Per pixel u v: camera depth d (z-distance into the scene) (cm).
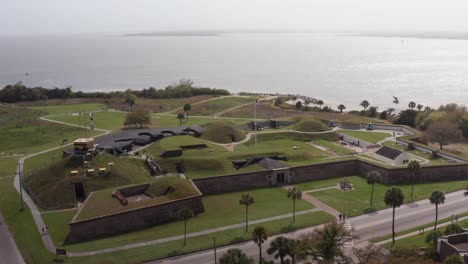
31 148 16275
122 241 9369
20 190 11850
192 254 8800
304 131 17938
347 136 17825
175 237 9519
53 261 8450
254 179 13000
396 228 9956
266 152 14488
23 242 9256
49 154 15275
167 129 17462
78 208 10906
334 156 15100
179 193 10925
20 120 19850
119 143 14938
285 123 19838
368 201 11650
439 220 10344
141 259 8544
